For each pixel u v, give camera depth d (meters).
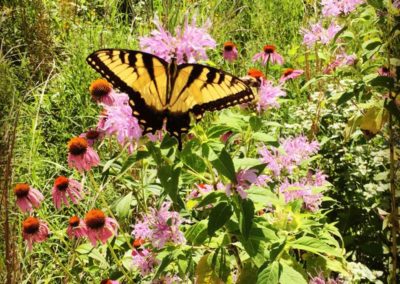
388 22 0.60
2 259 0.68
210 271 0.51
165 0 1.10
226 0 1.47
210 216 0.47
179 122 0.46
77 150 0.65
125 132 0.47
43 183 0.89
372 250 0.67
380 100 0.62
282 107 0.98
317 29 0.90
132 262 0.60
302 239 0.51
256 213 0.60
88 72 1.12
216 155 0.45
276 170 0.59
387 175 0.63
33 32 1.28
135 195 0.60
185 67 0.46
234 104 0.45
